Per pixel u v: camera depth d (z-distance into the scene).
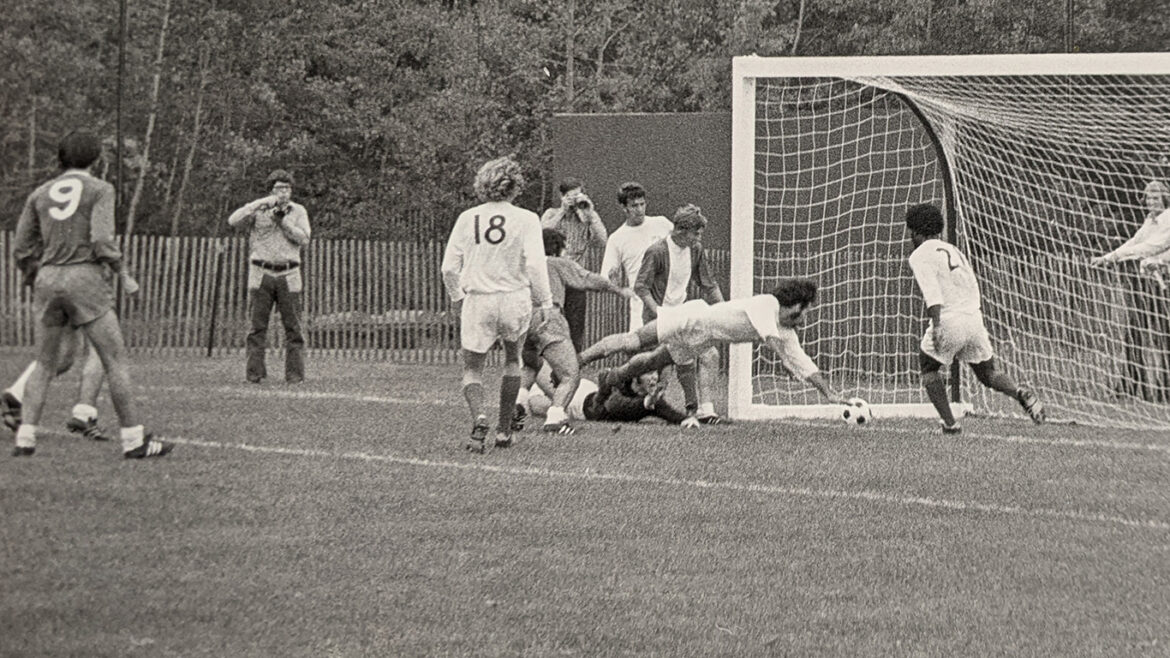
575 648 11.48
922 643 11.78
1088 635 12.09
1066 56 24.56
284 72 60.69
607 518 16.06
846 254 35.41
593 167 36.56
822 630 12.09
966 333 23.50
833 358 34.19
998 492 18.17
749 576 13.73
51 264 17.94
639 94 60.81
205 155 59.03
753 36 58.91
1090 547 15.20
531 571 13.71
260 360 29.59
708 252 35.91
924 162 35.72
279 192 29.27
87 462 18.16
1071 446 22.45
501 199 20.28
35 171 45.88
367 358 38.75
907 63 25.05
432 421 23.64
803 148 36.06
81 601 12.20
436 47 61.41
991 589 13.45
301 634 11.64
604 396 24.45
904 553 14.75
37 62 48.44
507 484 17.91
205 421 22.72
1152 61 24.42
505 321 20.27
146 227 56.62
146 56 55.34
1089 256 32.84
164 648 11.12
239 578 13.16
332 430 22.19
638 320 24.91
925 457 20.91
